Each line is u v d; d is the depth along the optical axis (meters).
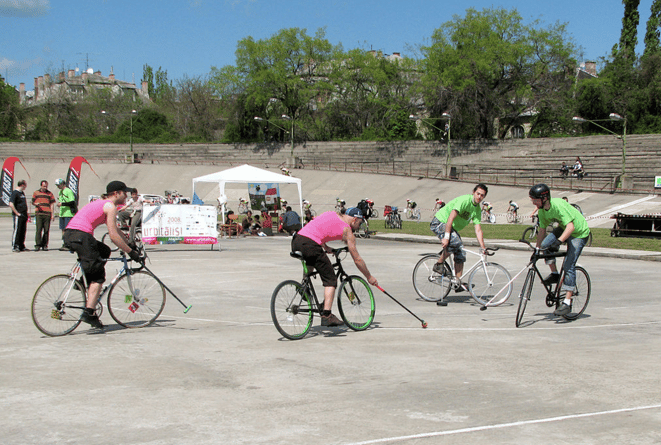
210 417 4.27
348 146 67.75
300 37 72.44
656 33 64.19
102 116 95.75
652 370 5.57
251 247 20.00
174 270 13.45
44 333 6.96
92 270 7.12
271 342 6.73
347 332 7.32
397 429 4.05
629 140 52.75
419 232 27.83
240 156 73.38
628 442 3.85
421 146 63.38
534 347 6.52
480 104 60.88
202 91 91.50
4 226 30.73
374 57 73.06
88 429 4.04
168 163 72.94
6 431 4.01
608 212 36.47
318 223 7.09
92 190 66.88
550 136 60.19
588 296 8.41
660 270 14.00
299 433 3.97
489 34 61.38
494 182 50.69
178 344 6.60
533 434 3.97
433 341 6.82
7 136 90.81
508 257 16.64
